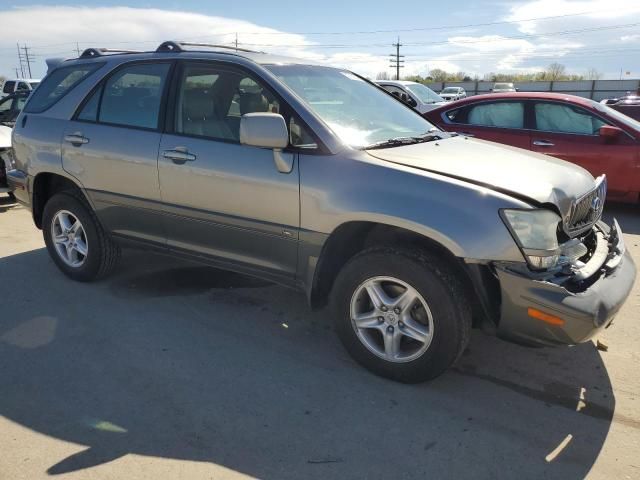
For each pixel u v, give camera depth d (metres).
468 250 2.86
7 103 9.77
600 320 2.79
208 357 3.58
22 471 2.54
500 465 2.62
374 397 3.15
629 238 6.28
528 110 7.44
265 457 2.65
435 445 2.75
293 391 3.20
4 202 8.06
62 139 4.48
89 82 4.47
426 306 3.04
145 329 3.96
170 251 4.18
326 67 4.33
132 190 4.14
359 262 3.22
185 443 2.75
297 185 3.33
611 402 3.12
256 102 3.62
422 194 2.99
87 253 4.64
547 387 3.27
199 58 3.94
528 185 3.01
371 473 2.55
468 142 3.98
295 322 4.10
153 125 4.03
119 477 2.51
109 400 3.10
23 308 4.29
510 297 2.87
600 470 2.58
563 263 2.94
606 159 6.97
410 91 12.41
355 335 3.36
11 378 3.31
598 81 49.97
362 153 3.27
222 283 4.80
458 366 3.49
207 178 3.69
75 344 3.73
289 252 3.51
